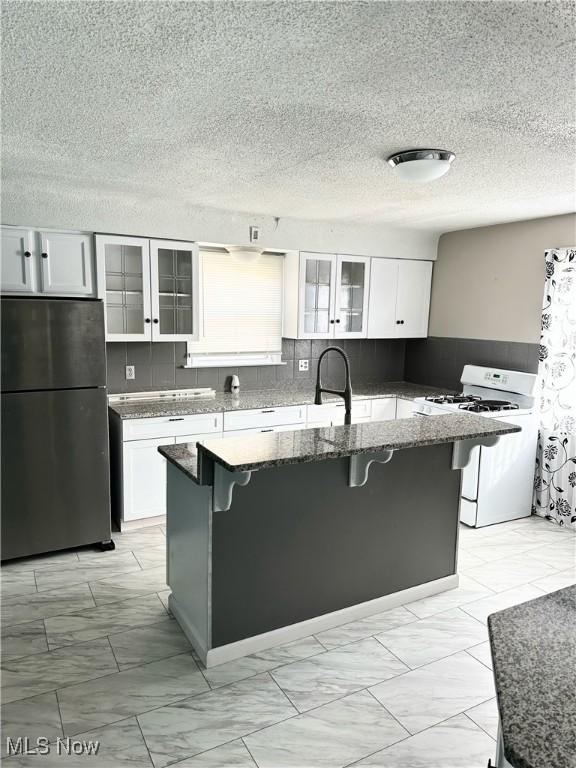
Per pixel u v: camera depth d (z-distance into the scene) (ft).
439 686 7.51
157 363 14.43
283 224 14.40
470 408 13.50
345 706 7.09
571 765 2.71
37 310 10.36
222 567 7.80
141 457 12.52
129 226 12.37
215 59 5.23
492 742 6.51
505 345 14.83
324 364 17.20
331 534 8.80
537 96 6.11
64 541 11.22
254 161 8.92
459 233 16.12
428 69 5.43
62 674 7.59
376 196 11.45
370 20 4.47
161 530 12.77
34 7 4.26
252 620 8.19
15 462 10.53
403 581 9.74
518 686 3.31
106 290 12.51
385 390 16.71
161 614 9.19
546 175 9.56
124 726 6.66
